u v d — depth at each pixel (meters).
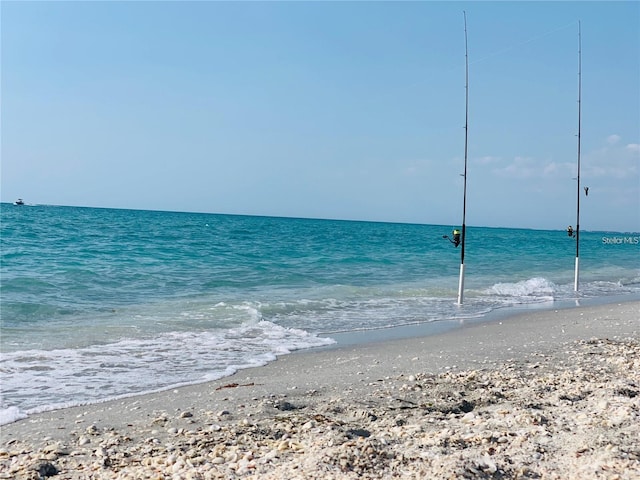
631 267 34.97
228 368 9.11
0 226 40.00
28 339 10.81
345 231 69.12
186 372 8.95
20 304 14.07
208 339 11.42
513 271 29.33
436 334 12.43
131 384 8.23
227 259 27.17
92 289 17.17
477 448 4.97
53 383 8.20
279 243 40.19
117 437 5.67
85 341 10.86
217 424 6.07
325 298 17.66
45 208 102.12
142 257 25.91
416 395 7.12
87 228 43.69
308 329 12.99
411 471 4.51
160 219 73.62
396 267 28.11
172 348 10.57
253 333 12.13
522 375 8.12
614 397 6.52
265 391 7.52
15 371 8.71
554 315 15.20
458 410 6.54
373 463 4.66
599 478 4.20
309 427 5.77
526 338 11.48
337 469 4.52
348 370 8.81
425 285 21.70
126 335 11.52
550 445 5.00
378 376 8.27
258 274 22.44
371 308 16.25
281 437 5.57
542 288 22.28
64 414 6.78
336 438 5.32
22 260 22.44
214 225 63.78
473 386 7.45
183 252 29.20
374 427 5.83
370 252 36.78
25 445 5.54
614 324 13.20
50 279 18.14
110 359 9.64
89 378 8.49
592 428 5.34
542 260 37.91
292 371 8.95
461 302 17.20
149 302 15.56
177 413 6.60
